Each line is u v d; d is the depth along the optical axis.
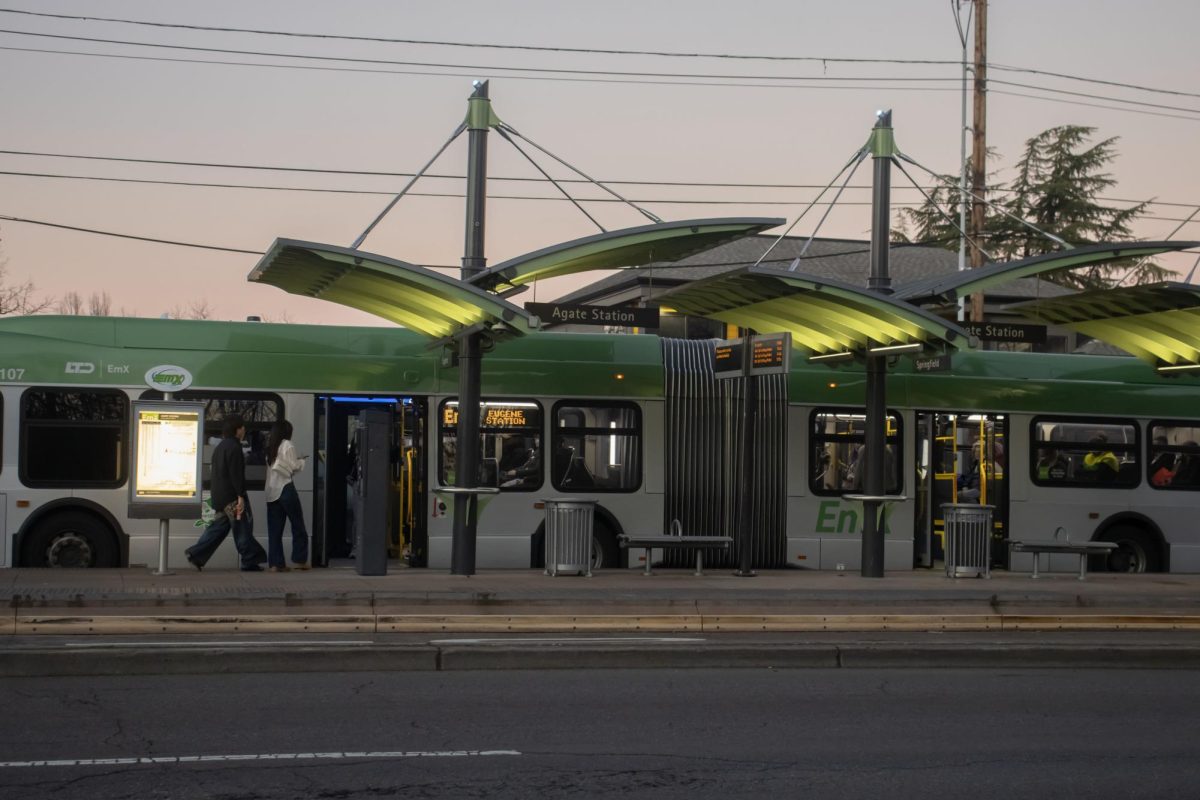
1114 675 12.39
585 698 10.45
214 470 16.47
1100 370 21.66
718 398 19.92
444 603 14.27
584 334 19.72
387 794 7.31
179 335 18.25
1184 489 21.78
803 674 11.98
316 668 11.33
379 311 18.42
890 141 17.84
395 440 19.30
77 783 7.37
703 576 17.67
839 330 18.31
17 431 17.56
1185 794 7.81
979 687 11.49
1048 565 21.20
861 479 20.45
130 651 11.01
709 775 7.97
